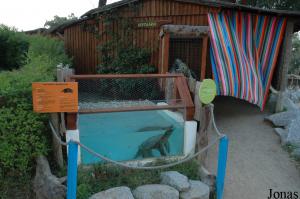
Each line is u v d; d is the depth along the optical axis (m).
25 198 3.90
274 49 7.79
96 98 5.90
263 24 7.75
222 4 7.32
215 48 7.27
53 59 8.34
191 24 8.34
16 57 8.62
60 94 3.81
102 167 4.21
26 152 4.07
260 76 7.68
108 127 4.38
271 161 5.48
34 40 9.87
